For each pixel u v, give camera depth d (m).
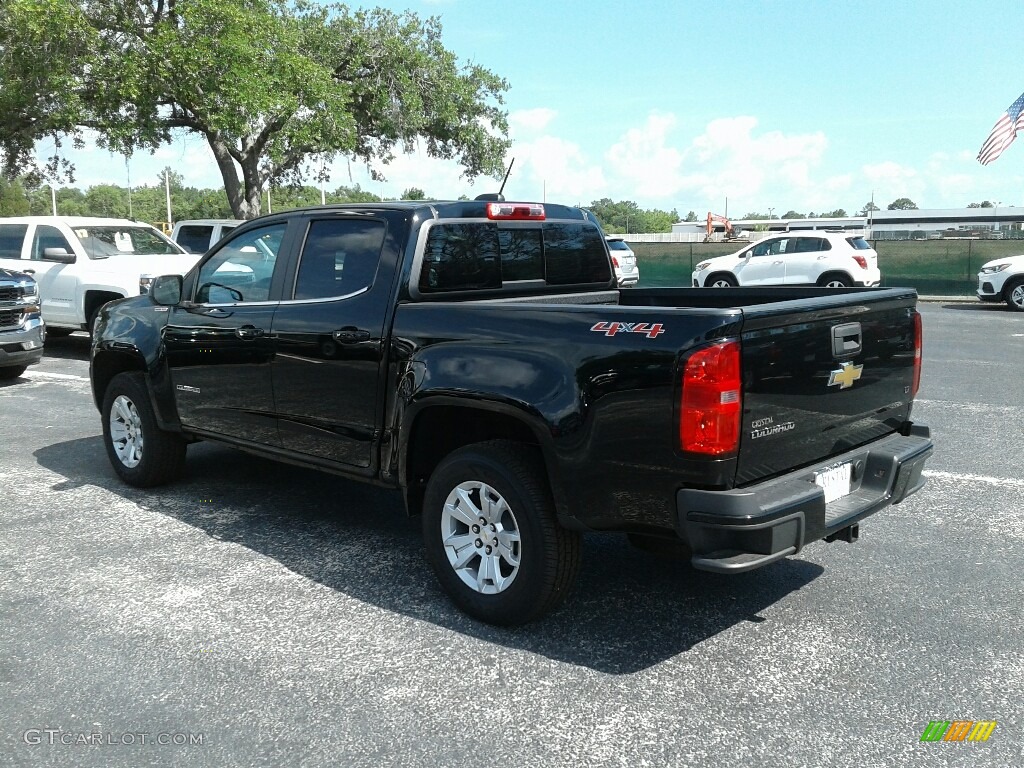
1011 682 3.49
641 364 3.40
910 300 4.25
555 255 5.20
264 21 19.03
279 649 3.78
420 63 22.84
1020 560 4.75
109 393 6.16
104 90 18.39
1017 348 13.05
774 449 3.50
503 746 3.07
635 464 3.45
